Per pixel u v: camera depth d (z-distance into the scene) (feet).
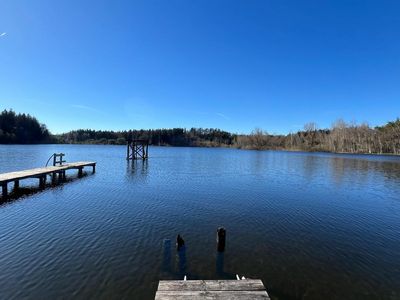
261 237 38.11
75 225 40.65
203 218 46.26
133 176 96.12
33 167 109.19
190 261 29.86
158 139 534.37
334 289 25.25
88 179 86.94
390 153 342.85
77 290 23.67
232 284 19.76
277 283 26.00
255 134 499.51
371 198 67.92
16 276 25.70
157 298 17.62
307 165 160.97
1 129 352.69
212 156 241.55
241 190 74.02
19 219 43.06
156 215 47.11
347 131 387.34
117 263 28.89
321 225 44.65
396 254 33.53
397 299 23.91
